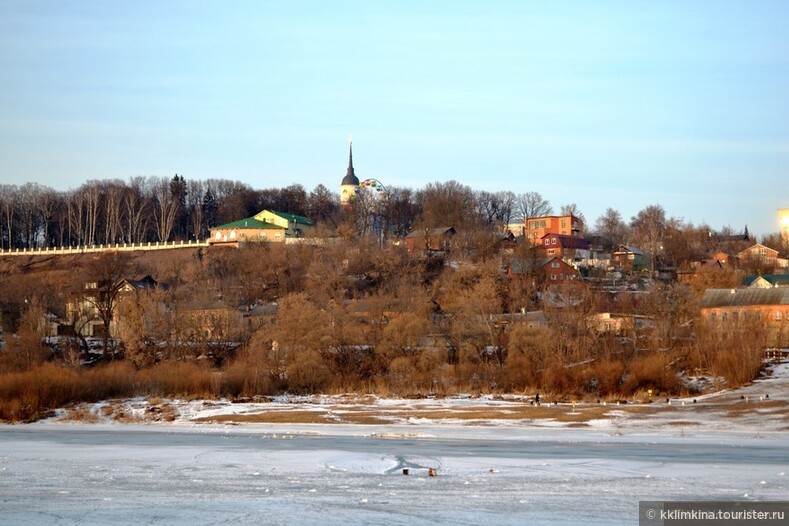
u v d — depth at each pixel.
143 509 67.12
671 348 185.38
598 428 127.69
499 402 158.50
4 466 91.06
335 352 181.25
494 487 75.56
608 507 66.81
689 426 127.06
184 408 154.25
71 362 184.75
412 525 61.25
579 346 182.00
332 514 64.56
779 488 74.75
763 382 160.12
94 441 116.75
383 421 138.00
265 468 88.50
